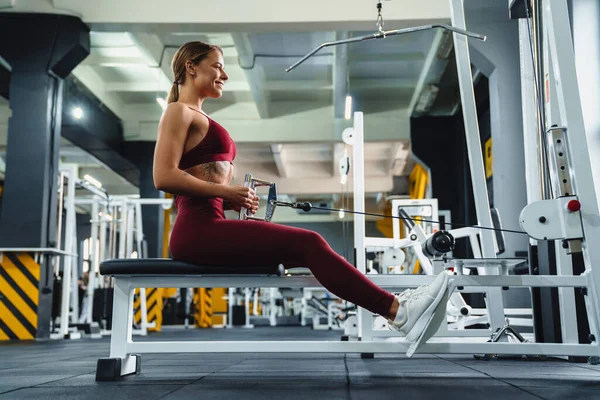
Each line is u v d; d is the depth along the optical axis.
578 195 1.96
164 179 1.81
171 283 1.97
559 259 2.76
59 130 6.57
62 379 2.06
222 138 1.96
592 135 3.96
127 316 1.98
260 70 8.90
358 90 10.20
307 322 13.70
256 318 13.78
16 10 6.41
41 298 6.13
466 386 1.73
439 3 6.31
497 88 5.66
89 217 9.54
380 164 14.95
